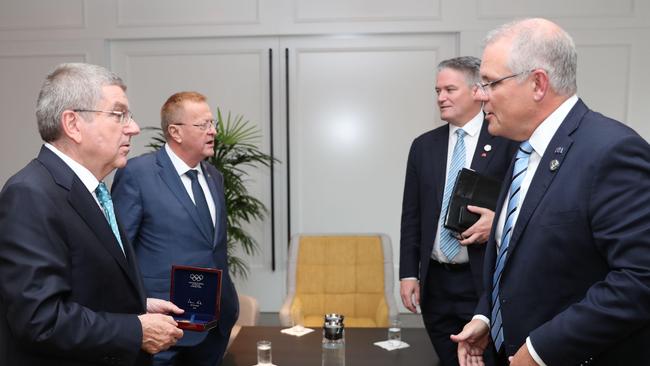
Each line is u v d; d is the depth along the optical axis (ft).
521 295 4.08
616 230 3.50
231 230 12.86
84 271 4.08
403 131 14.48
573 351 3.57
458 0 13.71
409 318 14.60
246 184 14.78
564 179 3.85
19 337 3.73
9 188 3.90
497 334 4.55
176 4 14.21
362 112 14.52
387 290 11.13
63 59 14.49
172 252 7.07
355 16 13.99
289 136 14.61
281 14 14.10
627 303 3.36
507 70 4.02
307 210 14.82
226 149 12.60
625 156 3.57
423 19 13.84
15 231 3.77
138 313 4.55
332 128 14.58
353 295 11.30
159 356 6.87
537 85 3.98
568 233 3.79
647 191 3.49
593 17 13.58
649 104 13.73
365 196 14.70
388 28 13.96
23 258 3.73
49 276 3.78
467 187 6.49
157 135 14.69
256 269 14.96
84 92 4.20
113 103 4.32
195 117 7.18
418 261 7.84
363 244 11.51
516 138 4.36
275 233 14.88
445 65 7.02
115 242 4.33
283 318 10.12
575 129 3.94
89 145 4.26
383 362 6.57
